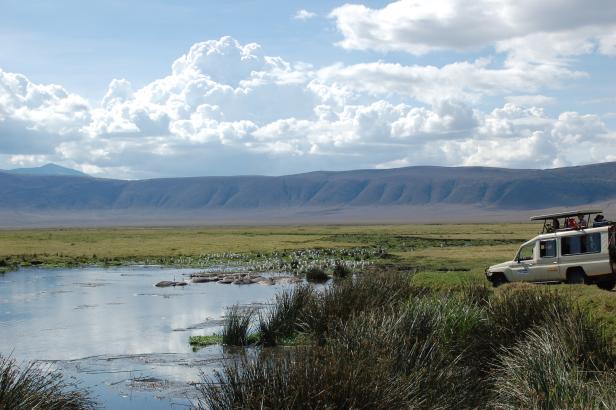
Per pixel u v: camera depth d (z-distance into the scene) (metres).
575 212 26.67
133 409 14.52
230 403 10.50
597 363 13.22
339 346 11.98
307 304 21.05
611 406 10.09
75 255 66.56
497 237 99.12
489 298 18.14
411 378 11.49
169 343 22.53
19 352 21.39
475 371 13.56
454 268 47.97
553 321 14.79
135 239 104.00
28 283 42.81
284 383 10.25
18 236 111.81
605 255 24.84
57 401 11.81
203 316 28.34
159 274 49.38
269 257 66.06
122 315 29.08
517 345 14.47
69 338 23.78
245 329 21.86
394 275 21.30
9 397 10.96
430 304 15.99
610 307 18.33
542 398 11.09
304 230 153.75
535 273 26.39
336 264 47.78
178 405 14.81
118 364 19.41
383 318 14.15
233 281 42.12
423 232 128.62
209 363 19.03
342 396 10.00
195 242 93.69
